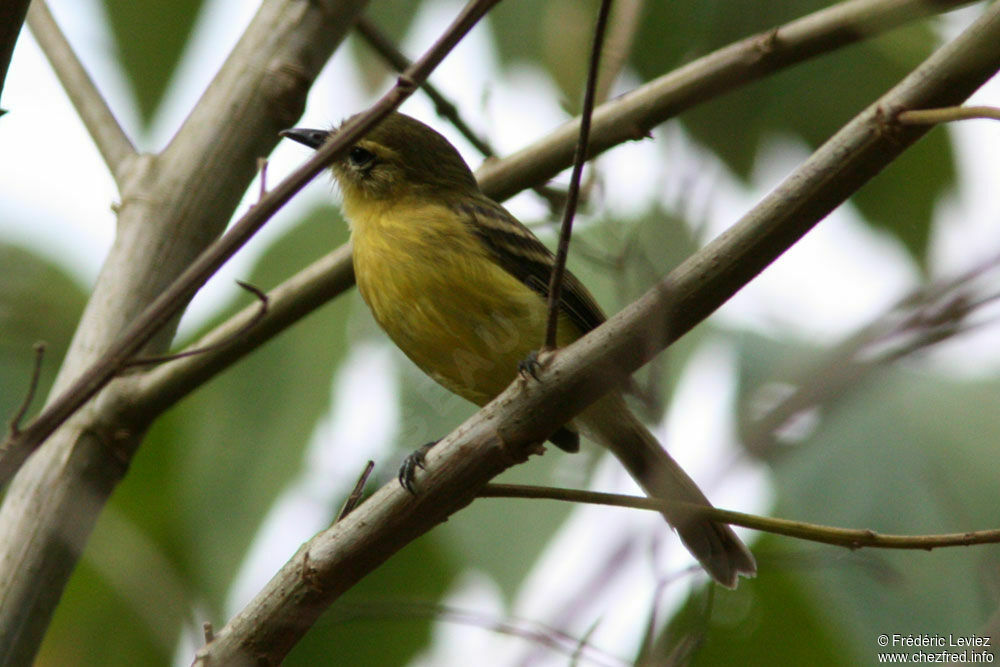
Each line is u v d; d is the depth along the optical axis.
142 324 5.23
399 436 9.41
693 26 9.16
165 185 8.74
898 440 7.95
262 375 9.70
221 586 8.97
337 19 9.12
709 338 7.61
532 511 8.53
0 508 8.13
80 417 8.27
